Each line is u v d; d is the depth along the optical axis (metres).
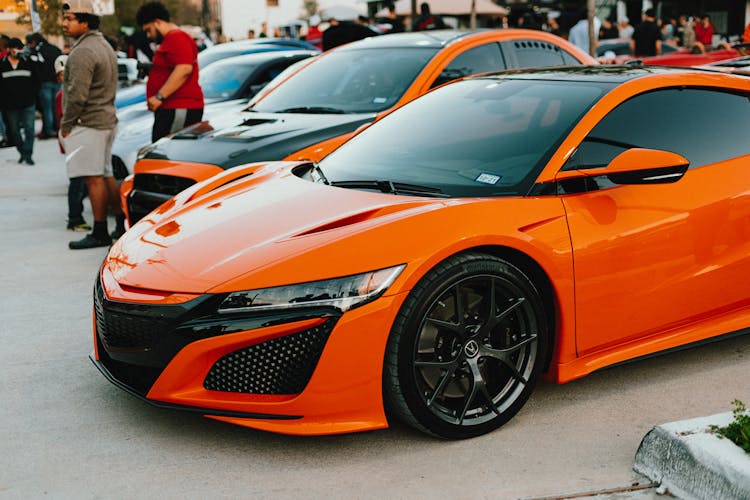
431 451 3.08
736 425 2.70
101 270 3.53
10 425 3.35
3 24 25.41
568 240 3.26
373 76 6.39
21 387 3.73
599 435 3.20
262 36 28.56
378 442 3.16
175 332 2.98
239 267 3.03
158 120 7.51
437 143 3.84
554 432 3.23
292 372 2.94
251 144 5.69
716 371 3.81
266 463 3.01
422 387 3.06
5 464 3.03
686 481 2.67
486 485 2.83
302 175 4.11
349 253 2.96
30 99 11.37
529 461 3.00
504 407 3.24
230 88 8.95
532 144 3.55
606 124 3.58
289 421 2.97
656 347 3.62
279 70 9.26
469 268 3.06
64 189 9.43
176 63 7.37
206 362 2.98
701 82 3.90
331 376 2.92
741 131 3.90
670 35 22.89
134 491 2.84
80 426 3.33
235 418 2.99
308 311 2.89
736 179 3.74
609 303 3.40
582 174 3.33
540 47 6.80
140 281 3.18
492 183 3.43
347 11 24.22
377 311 2.91
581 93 3.75
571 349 3.37
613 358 3.50
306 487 2.84
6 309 4.94
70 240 6.79
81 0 6.32
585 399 3.52
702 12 25.11
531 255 3.19
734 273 3.75
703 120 3.82
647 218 3.46
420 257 2.97
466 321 3.14
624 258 3.39
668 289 3.55
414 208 3.20
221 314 2.94
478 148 3.68
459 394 3.19
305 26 30.06
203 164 5.58
